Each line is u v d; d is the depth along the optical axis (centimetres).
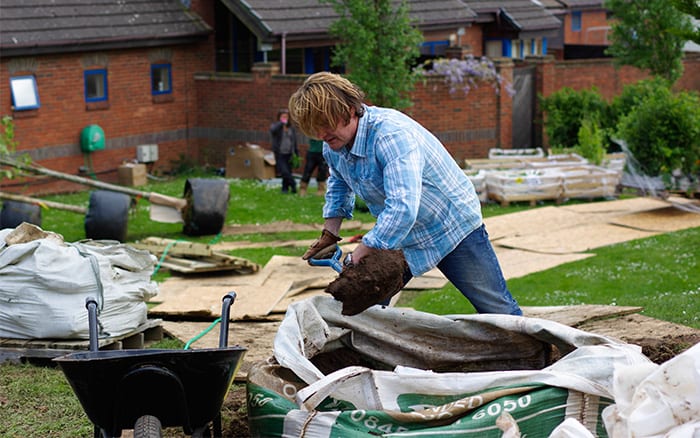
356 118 495
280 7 2316
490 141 2303
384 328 554
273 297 951
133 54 2244
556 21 2817
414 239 531
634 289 1038
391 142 486
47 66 2070
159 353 415
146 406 428
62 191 2095
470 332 545
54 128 2095
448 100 2255
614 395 424
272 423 456
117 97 2220
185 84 2369
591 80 2578
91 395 420
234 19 2444
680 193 1653
